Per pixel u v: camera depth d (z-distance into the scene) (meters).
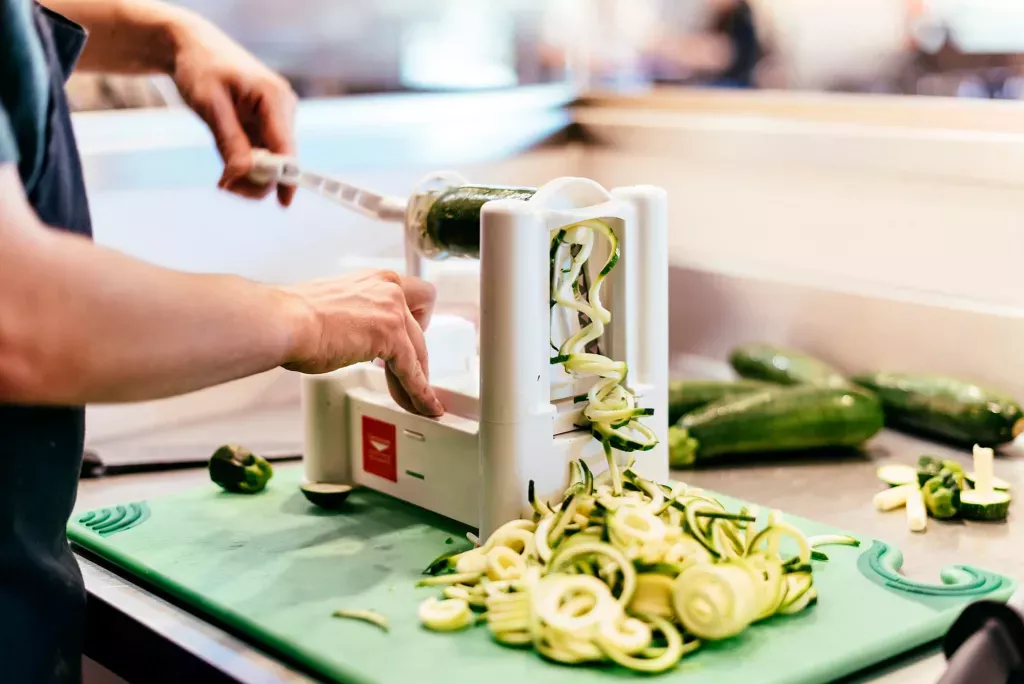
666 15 1.45
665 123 1.42
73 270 0.56
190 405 1.24
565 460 0.78
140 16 1.01
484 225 0.74
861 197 1.25
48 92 0.65
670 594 0.66
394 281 0.80
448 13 1.43
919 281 1.21
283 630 0.68
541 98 1.51
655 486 0.77
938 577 0.78
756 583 0.65
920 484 0.94
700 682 0.61
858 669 0.65
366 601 0.72
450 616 0.68
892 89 1.28
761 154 1.33
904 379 1.12
